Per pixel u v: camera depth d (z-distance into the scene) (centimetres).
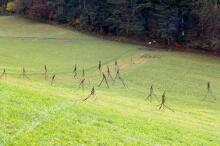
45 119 2094
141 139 2219
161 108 4647
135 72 7788
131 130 2408
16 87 3025
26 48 9694
